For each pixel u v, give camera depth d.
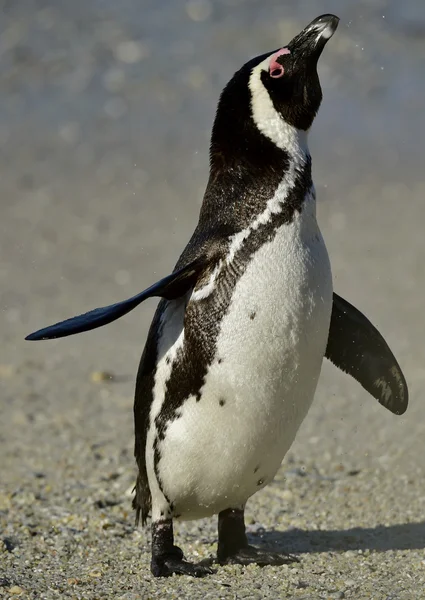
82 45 73.44
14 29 75.75
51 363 34.41
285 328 17.14
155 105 65.25
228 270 17.33
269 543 20.84
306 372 17.64
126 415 30.31
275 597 17.16
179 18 78.69
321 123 62.56
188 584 18.05
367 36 75.25
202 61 71.50
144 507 19.47
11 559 19.72
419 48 73.62
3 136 60.28
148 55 72.19
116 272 42.56
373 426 29.19
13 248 45.00
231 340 17.12
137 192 52.94
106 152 58.53
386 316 37.97
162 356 17.98
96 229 47.62
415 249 45.38
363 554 19.73
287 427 17.95
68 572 19.00
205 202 18.47
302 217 17.59
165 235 47.03
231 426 17.50
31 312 38.31
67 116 63.38
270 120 18.06
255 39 74.94
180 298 18.09
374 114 63.75
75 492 24.38
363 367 19.94
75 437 28.41
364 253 44.94
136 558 19.94
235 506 19.14
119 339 37.00
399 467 26.16
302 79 18.09
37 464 26.44
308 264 17.36
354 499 23.92
